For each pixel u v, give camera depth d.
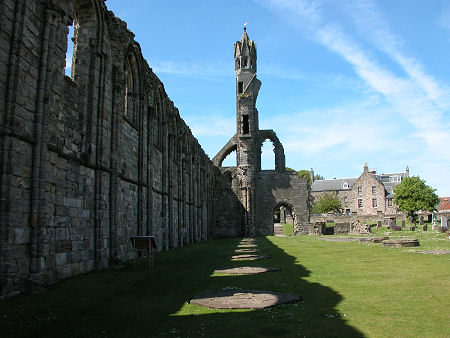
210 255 22.25
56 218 11.65
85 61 15.02
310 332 6.33
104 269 14.52
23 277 9.55
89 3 14.97
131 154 20.22
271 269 14.38
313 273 13.22
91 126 14.61
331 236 46.03
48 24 10.87
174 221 31.64
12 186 9.26
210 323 7.01
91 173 14.59
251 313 7.68
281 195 58.88
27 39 10.05
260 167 63.22
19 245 9.45
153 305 8.73
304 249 25.08
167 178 28.73
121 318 7.61
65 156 12.26
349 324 6.75
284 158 62.88
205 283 11.64
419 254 18.52
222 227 58.88
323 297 9.12
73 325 7.15
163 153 27.86
